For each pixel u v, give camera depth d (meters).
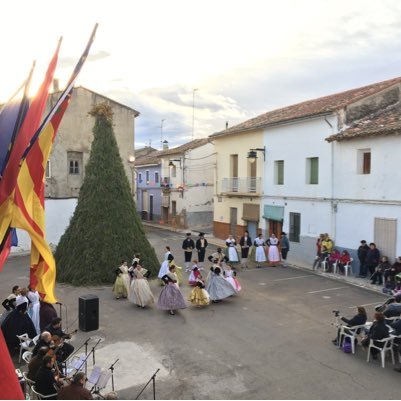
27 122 5.95
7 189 5.75
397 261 15.52
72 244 17.27
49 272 6.30
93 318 11.48
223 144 28.56
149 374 8.90
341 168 18.97
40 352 7.48
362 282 16.70
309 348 10.18
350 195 18.52
